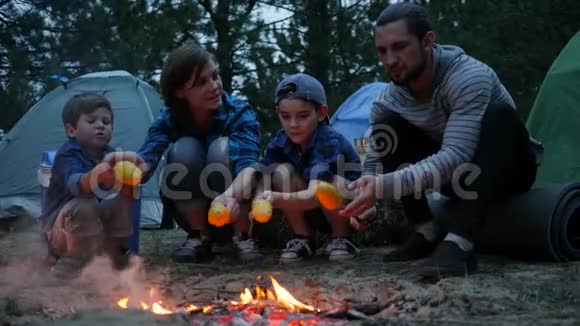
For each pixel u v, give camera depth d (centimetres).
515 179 345
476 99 301
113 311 232
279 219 434
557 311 226
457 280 271
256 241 417
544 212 333
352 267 333
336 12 1362
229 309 237
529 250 339
